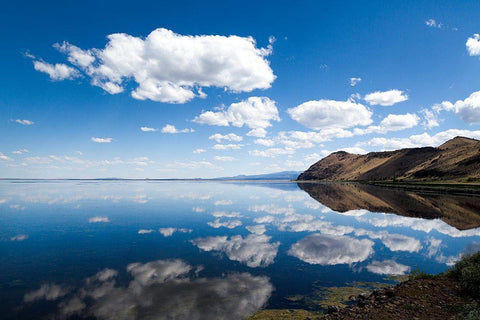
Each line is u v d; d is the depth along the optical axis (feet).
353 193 318.86
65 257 65.72
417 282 40.65
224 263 61.00
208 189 454.81
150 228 106.11
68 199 238.89
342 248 75.66
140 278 51.03
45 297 42.29
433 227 110.42
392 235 94.53
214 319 35.17
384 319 29.81
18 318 35.68
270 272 54.95
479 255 41.98
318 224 117.08
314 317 34.78
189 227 108.47
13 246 77.20
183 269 56.65
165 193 335.06
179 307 38.75
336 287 46.85
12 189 422.41
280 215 145.18
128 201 222.89
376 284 48.37
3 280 50.14
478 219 128.57
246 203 211.61
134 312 37.17
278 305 39.52
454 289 36.68
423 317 29.35
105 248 74.84
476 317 25.71
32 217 134.72
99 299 41.52
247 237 89.81
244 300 41.32
